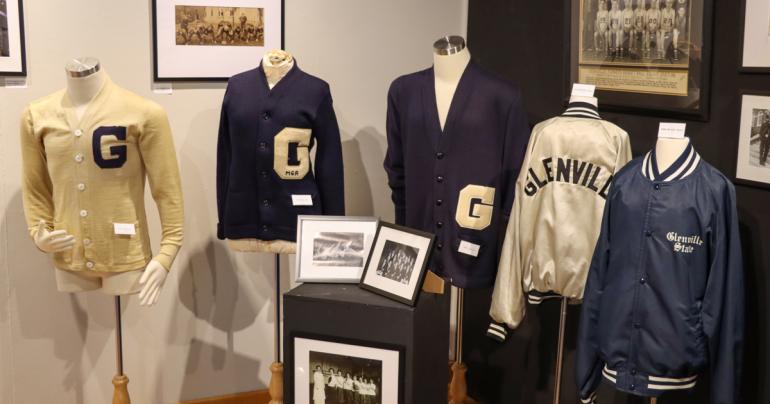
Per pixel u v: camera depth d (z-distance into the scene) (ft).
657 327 7.61
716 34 8.00
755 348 7.81
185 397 11.76
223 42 10.94
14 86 10.19
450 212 9.66
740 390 7.79
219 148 10.32
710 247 7.42
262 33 11.09
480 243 9.62
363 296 9.00
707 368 7.77
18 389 10.89
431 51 12.12
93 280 9.80
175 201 9.74
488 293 11.85
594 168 8.50
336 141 10.32
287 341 9.19
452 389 11.16
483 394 12.16
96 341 11.20
